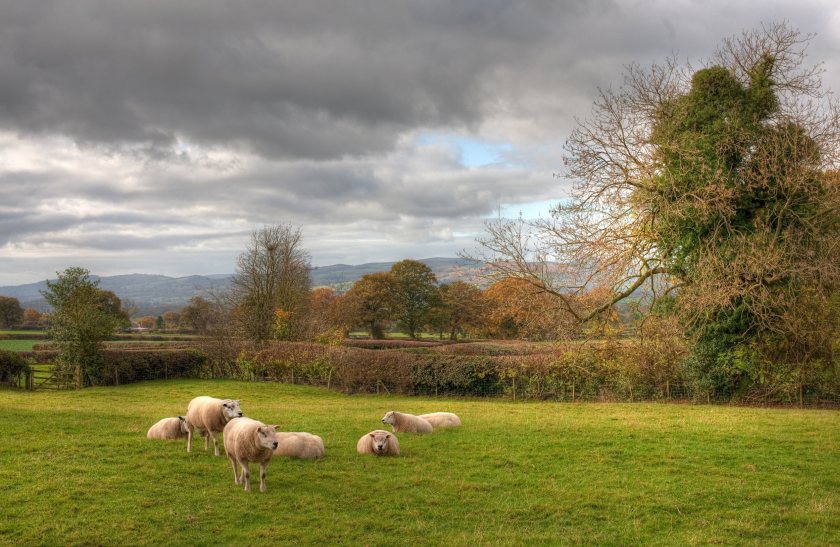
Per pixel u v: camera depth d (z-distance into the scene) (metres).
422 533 10.58
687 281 27.58
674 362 29.47
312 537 10.16
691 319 26.94
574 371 30.78
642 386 29.97
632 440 17.75
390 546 9.99
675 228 26.97
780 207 25.73
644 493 12.84
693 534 10.74
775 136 25.73
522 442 17.50
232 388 36.56
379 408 26.66
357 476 13.65
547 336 29.02
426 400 31.67
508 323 76.25
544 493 12.85
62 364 38.28
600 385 30.58
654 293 28.31
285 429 19.42
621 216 27.28
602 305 29.03
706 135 26.33
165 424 16.97
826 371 26.89
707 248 25.97
